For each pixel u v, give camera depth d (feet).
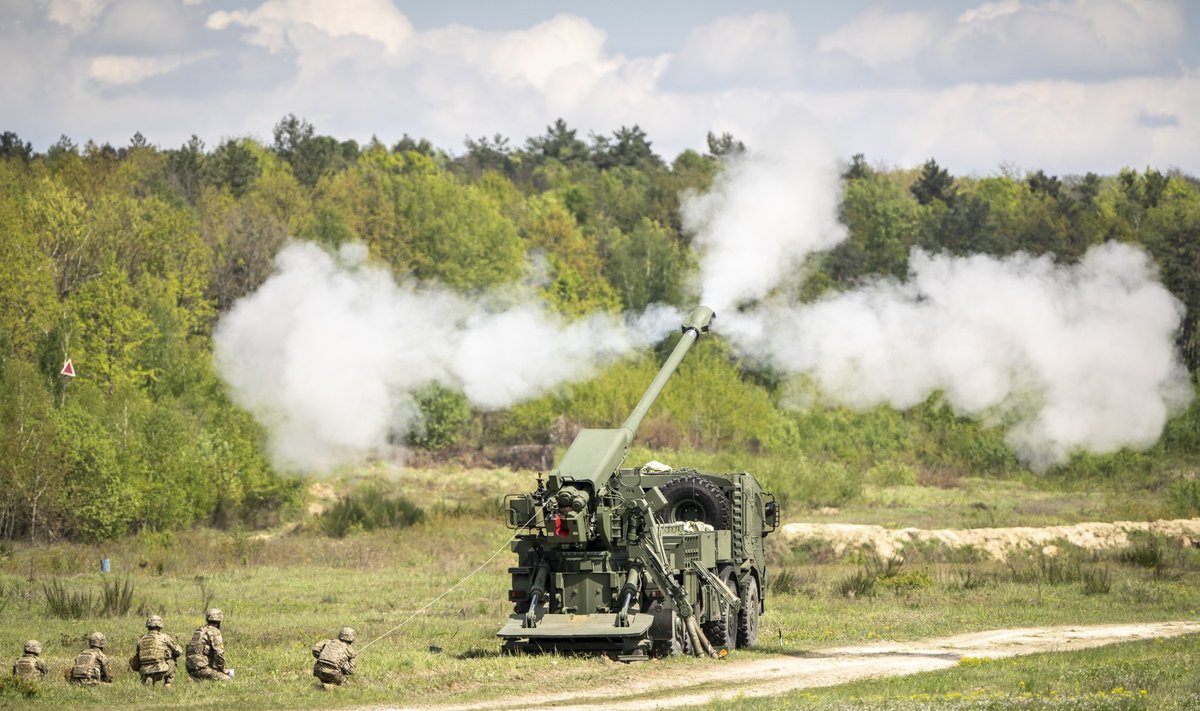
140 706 64.95
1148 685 66.28
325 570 154.40
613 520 81.71
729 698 66.59
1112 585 134.72
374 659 78.64
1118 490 238.48
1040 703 60.18
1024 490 246.68
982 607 117.80
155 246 278.05
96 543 180.45
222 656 73.31
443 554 169.68
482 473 254.47
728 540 91.20
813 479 239.91
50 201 276.62
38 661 72.54
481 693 68.80
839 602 123.65
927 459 254.68
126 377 221.87
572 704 65.67
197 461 197.36
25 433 181.27
